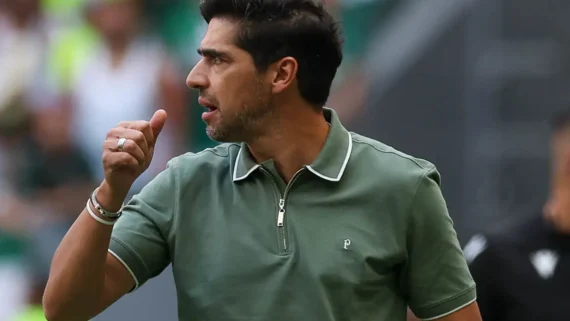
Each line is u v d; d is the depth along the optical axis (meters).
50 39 25.89
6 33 26.06
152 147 9.66
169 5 26.36
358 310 9.75
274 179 10.02
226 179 10.21
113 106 24.77
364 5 26.66
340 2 26.62
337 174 9.98
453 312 10.14
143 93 24.92
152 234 10.12
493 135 24.50
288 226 9.85
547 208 14.33
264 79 9.96
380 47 25.81
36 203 23.62
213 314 9.80
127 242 10.02
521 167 24.30
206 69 10.05
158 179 10.36
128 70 24.94
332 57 10.20
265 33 9.86
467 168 24.44
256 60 9.90
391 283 10.06
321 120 10.33
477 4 24.84
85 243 9.48
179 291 10.05
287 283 9.69
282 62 9.96
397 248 9.91
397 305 10.17
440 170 24.64
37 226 23.16
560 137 14.34
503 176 24.27
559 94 24.45
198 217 10.09
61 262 9.55
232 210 10.01
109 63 24.98
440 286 10.11
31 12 26.86
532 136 24.36
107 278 9.92
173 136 24.83
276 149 10.14
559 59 24.61
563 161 14.16
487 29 24.80
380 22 26.45
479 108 24.59
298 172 9.98
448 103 24.75
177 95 25.39
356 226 9.86
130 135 9.42
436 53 24.92
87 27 25.53
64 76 25.20
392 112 25.02
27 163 24.12
